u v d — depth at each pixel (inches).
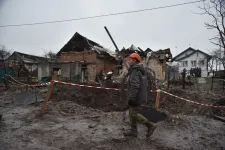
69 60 984.3
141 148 119.6
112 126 159.3
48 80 701.9
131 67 129.8
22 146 116.0
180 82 686.5
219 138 147.6
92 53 927.0
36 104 241.4
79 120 174.6
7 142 120.5
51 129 148.1
